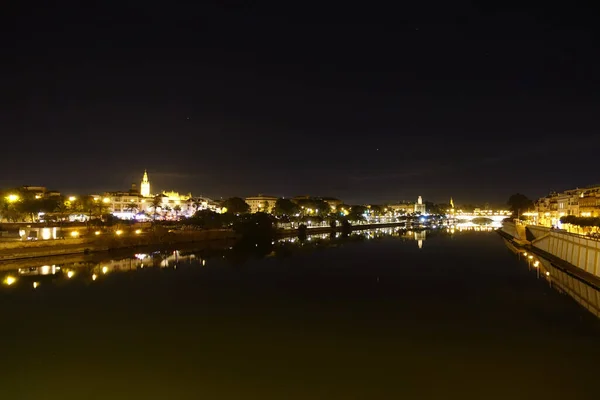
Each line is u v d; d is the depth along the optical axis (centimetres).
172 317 6203
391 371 4303
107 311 6544
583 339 5169
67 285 8544
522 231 16888
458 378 4131
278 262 12031
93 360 4619
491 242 18975
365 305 6825
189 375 4228
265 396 3819
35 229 14725
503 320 5969
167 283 8750
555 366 4381
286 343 5116
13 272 10244
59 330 5631
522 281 8838
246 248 16338
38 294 7719
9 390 3944
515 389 3903
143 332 5544
